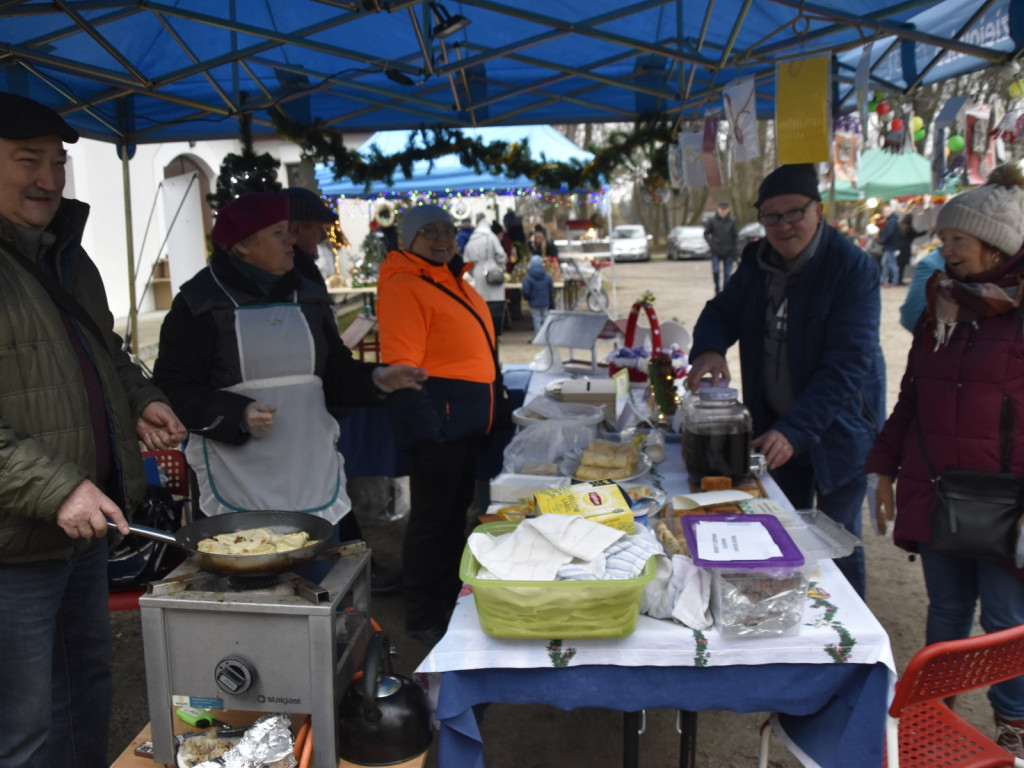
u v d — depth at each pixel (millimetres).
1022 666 1654
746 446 2336
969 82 3955
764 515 1809
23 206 1677
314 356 2387
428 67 3447
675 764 2551
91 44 3549
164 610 1515
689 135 3715
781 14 3650
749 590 1558
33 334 1665
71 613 1935
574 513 1806
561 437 2732
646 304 4152
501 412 3324
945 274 2172
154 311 11992
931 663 1545
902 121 3566
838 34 3820
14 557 1654
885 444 2432
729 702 1596
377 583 3801
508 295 12867
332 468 2469
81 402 1757
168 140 4668
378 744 1541
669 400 3238
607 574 1557
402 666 3053
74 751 2006
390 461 4066
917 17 3535
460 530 3334
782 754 2590
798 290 2664
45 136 1654
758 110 4797
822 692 1580
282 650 1503
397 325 2930
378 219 12945
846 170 3730
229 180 4031
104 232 10852
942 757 1791
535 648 1568
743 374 2971
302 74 4074
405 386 2402
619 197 28500
